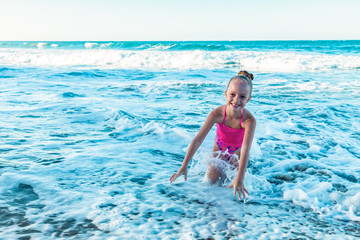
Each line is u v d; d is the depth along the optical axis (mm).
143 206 2393
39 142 4074
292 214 2332
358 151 3949
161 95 8398
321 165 3324
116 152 3766
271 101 7551
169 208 2375
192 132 4684
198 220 2201
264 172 3254
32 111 6012
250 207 2445
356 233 2057
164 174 3133
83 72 13484
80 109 6211
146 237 1943
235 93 2676
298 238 1980
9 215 2188
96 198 2502
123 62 19859
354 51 31422
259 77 12586
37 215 2199
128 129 4844
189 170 3287
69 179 2883
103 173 3068
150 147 4035
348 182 2873
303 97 8062
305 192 2678
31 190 2617
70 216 2197
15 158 3402
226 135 2963
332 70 15414
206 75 13227
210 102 7371
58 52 25719
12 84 9984
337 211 2371
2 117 5465
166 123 5094
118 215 2229
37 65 18656
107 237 1936
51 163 3273
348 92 8742
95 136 4469
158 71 14781
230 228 2096
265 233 2039
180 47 37375
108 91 8961
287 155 3781
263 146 4121
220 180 2896
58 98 7539
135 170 3189
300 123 5398
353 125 5312
